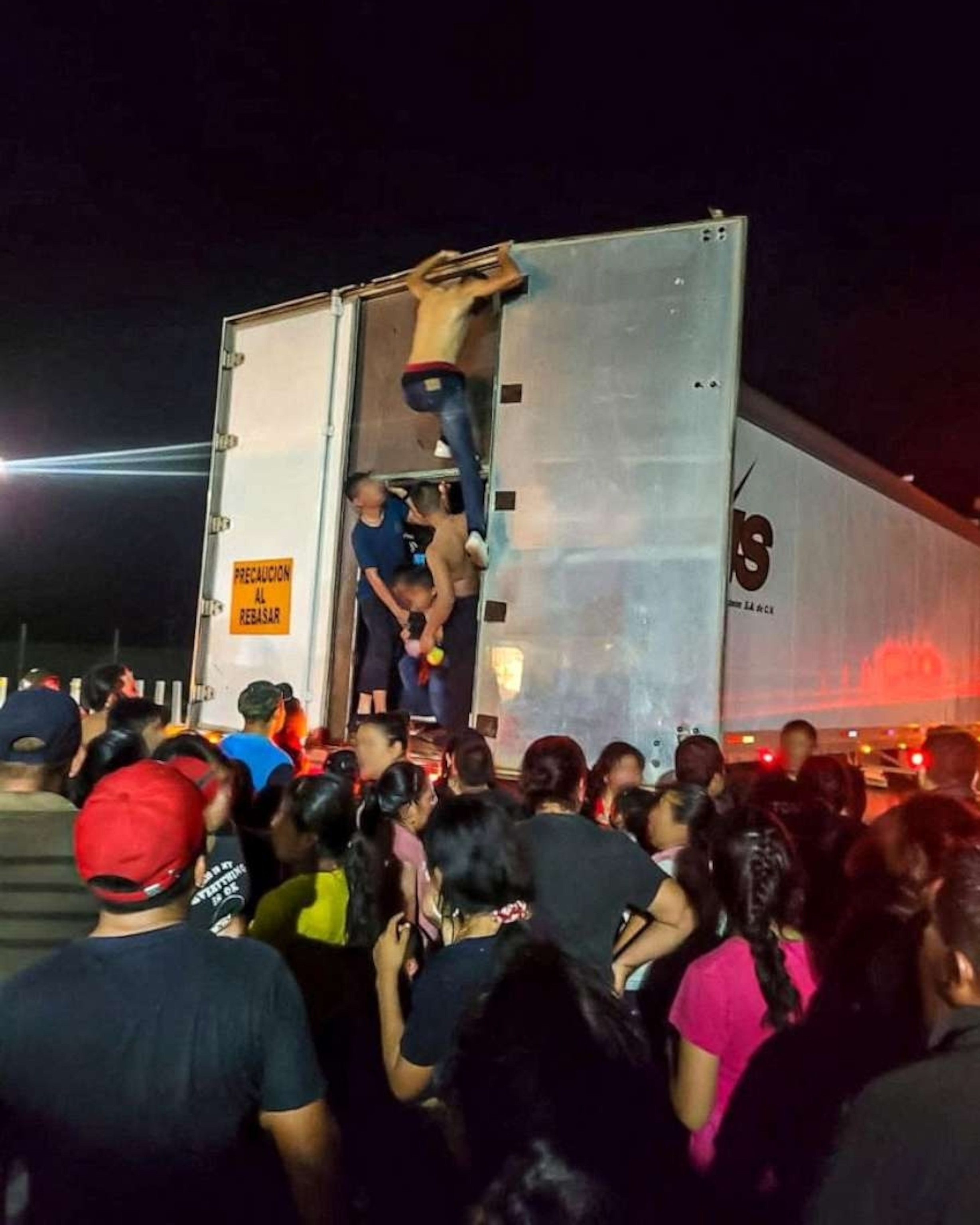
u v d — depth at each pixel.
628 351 5.56
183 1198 1.87
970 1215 1.52
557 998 2.01
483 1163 1.92
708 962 2.72
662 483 5.42
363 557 6.80
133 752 3.80
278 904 3.70
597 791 4.79
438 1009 2.52
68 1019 1.91
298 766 6.23
